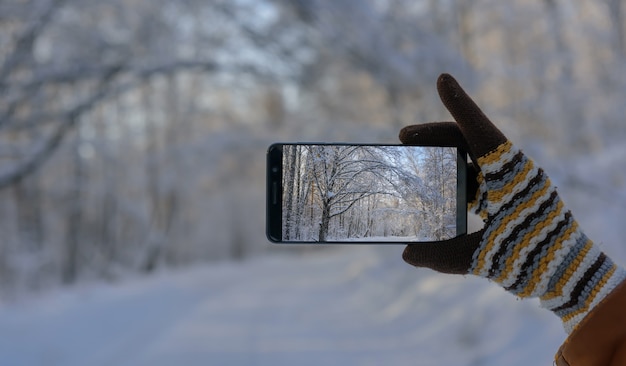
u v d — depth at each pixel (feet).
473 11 27.89
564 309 3.30
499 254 3.32
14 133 34.58
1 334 30.45
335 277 59.88
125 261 86.43
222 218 114.93
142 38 42.32
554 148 23.97
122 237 86.89
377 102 33.50
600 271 3.21
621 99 22.86
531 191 3.28
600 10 24.27
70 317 36.17
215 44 38.86
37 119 34.04
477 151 3.35
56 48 35.91
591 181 21.39
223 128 52.03
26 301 49.24
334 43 31.01
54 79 33.76
